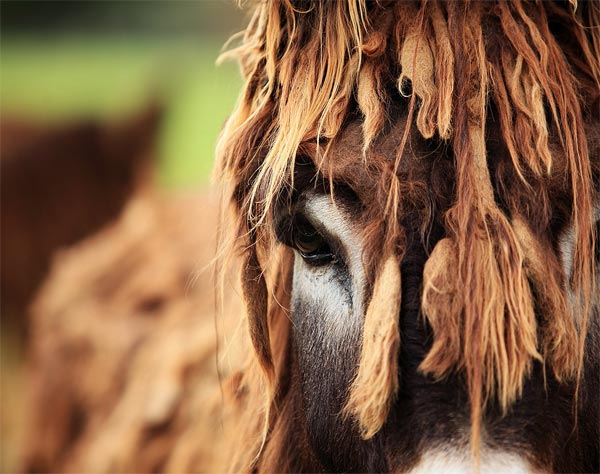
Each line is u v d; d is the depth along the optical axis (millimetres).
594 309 3098
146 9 35688
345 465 3283
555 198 3002
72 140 15742
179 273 7207
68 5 36594
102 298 7855
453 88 3096
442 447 2805
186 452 5320
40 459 7953
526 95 3113
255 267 3596
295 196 3270
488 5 3297
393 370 2891
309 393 3451
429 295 2854
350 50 3316
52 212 15742
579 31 3295
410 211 2998
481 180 2932
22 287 15867
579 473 3084
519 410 2832
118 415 6504
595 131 3119
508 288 2820
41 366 8188
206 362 5688
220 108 23656
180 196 8852
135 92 22766
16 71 28719
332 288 3275
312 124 3234
